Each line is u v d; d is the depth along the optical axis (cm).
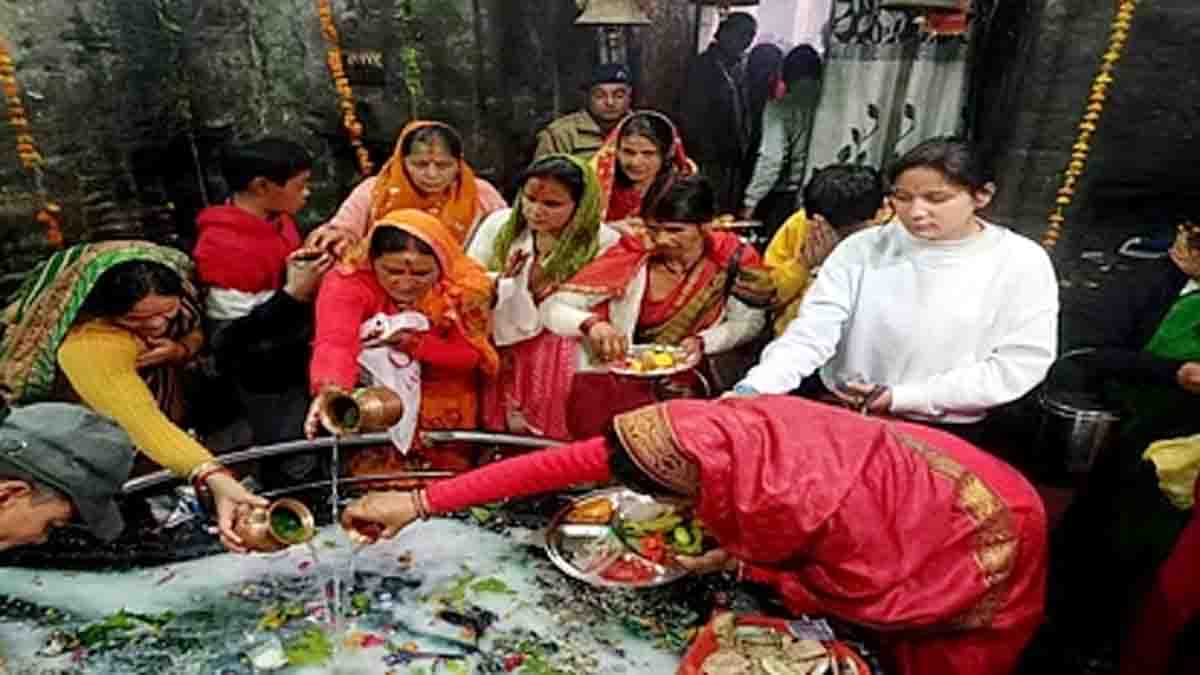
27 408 136
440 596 158
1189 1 294
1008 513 145
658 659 145
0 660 140
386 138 382
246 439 247
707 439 133
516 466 145
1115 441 227
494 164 398
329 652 145
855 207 250
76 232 305
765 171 405
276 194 243
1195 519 170
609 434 138
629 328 242
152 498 182
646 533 170
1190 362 208
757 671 133
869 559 135
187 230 352
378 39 367
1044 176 324
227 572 164
